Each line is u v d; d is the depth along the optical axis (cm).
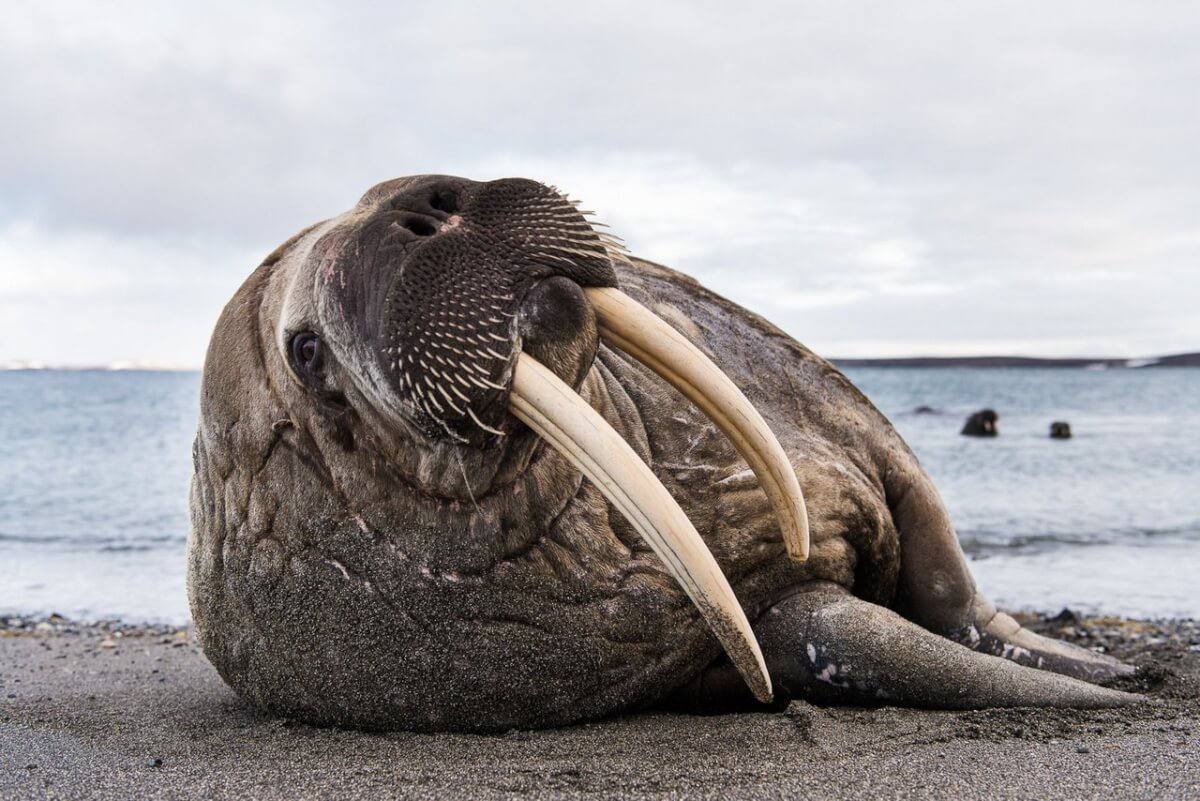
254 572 439
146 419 5297
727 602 334
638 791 350
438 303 344
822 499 495
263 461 432
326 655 432
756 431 360
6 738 449
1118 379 14200
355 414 402
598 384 453
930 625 568
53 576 1268
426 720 431
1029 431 3862
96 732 462
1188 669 643
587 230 367
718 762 377
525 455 399
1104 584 1105
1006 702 437
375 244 361
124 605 1082
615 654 429
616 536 429
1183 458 2719
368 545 415
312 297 385
